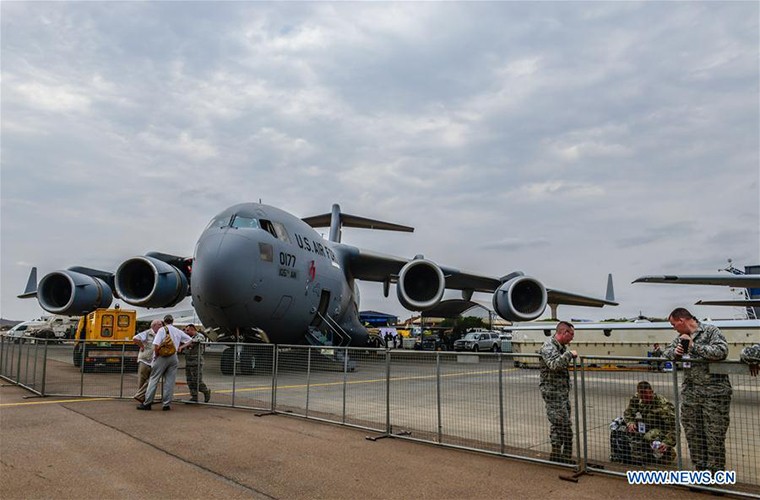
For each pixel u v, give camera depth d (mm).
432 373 7605
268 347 9523
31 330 44094
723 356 5098
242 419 8180
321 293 16781
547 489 4945
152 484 4883
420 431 7305
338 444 6586
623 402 5812
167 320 9453
